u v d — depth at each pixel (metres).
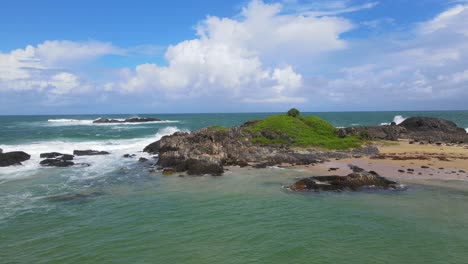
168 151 44.72
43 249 16.78
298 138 52.66
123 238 18.12
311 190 27.81
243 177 33.66
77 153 50.03
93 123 133.25
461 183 30.20
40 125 117.38
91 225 20.11
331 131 61.62
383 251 16.52
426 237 18.17
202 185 30.47
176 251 16.52
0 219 21.25
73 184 31.19
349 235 18.47
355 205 23.94
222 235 18.48
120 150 55.41
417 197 25.94
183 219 21.09
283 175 34.34
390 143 59.53
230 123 141.75
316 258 15.79
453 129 76.38
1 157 41.34
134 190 28.83
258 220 20.86
